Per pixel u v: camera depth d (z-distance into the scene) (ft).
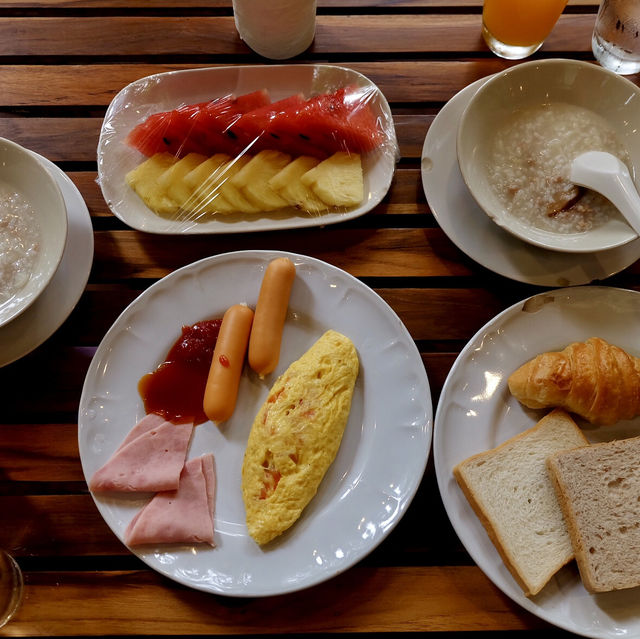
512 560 1.56
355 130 1.77
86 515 1.71
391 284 1.87
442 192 1.81
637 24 1.81
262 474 1.65
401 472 1.66
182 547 1.63
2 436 1.76
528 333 1.72
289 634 1.66
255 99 1.87
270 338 1.71
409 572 1.66
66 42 2.02
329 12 2.04
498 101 1.75
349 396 1.70
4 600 1.65
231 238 1.87
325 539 1.63
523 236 1.64
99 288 1.86
